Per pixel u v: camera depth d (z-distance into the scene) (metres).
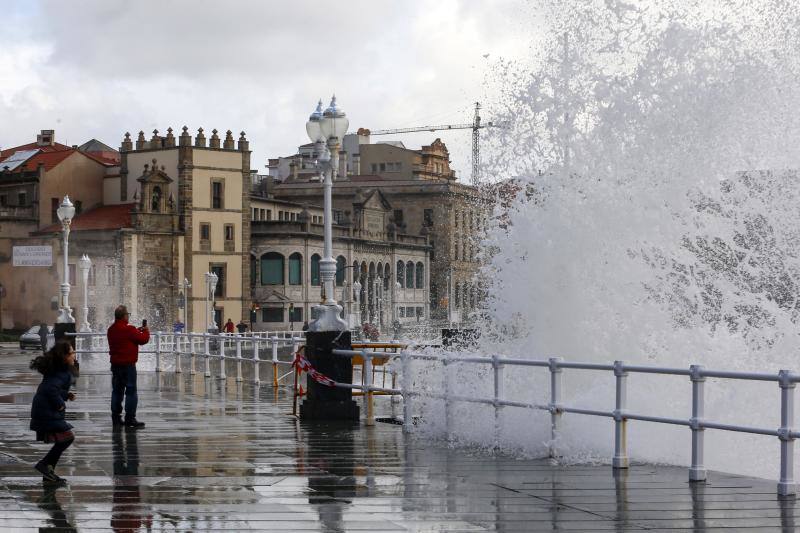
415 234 179.00
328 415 25.67
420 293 174.75
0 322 118.69
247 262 133.50
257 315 138.50
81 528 12.14
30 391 37.12
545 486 15.29
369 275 159.75
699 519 12.78
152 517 12.87
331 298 25.94
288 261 139.75
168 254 125.25
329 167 25.81
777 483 15.34
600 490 14.90
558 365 17.95
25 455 18.78
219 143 131.00
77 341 64.06
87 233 120.12
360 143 199.25
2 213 120.75
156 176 125.06
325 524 12.48
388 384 37.84
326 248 25.84
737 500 14.04
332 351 25.70
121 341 24.47
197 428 24.20
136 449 19.98
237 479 16.02
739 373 14.73
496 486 15.32
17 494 14.52
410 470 17.03
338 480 15.95
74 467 17.36
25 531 11.95
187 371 51.84
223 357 43.31
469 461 18.14
